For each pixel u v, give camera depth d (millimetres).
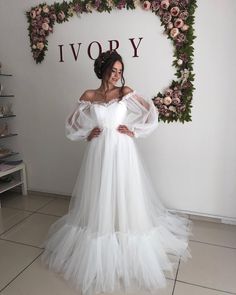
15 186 3115
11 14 2768
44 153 3021
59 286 1724
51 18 2605
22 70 2873
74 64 2664
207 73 2283
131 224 1876
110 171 1814
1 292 1680
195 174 2523
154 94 2475
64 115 2826
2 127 3021
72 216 2090
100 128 1853
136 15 2373
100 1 2408
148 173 2443
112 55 1831
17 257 2016
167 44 2344
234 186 2424
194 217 2613
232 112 2291
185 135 2467
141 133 1910
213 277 1798
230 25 2152
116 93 1904
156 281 1726
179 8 2227
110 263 1760
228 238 2271
